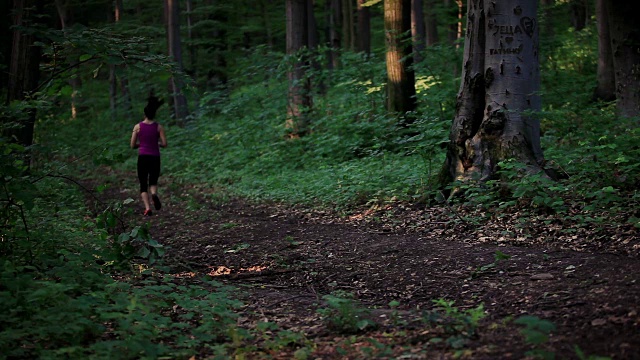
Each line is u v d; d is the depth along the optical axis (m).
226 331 4.71
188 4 31.59
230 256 7.96
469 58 9.67
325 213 10.27
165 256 8.07
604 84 16.33
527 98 9.33
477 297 5.36
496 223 8.20
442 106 14.98
